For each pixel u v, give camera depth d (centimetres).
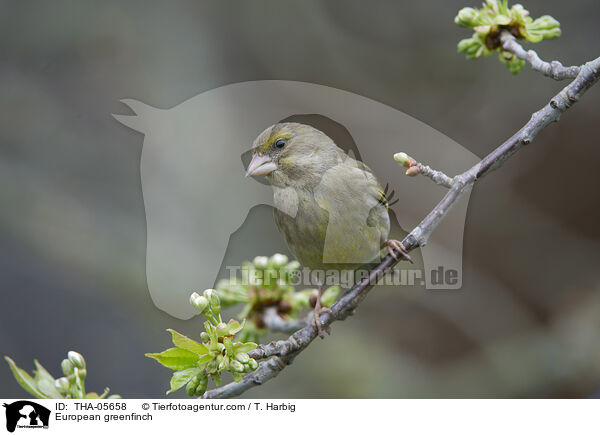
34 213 1214
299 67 1281
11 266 1185
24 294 1181
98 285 1193
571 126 1346
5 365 1130
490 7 624
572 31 1249
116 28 1263
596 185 1355
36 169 1252
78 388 516
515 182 1378
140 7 1280
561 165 1365
